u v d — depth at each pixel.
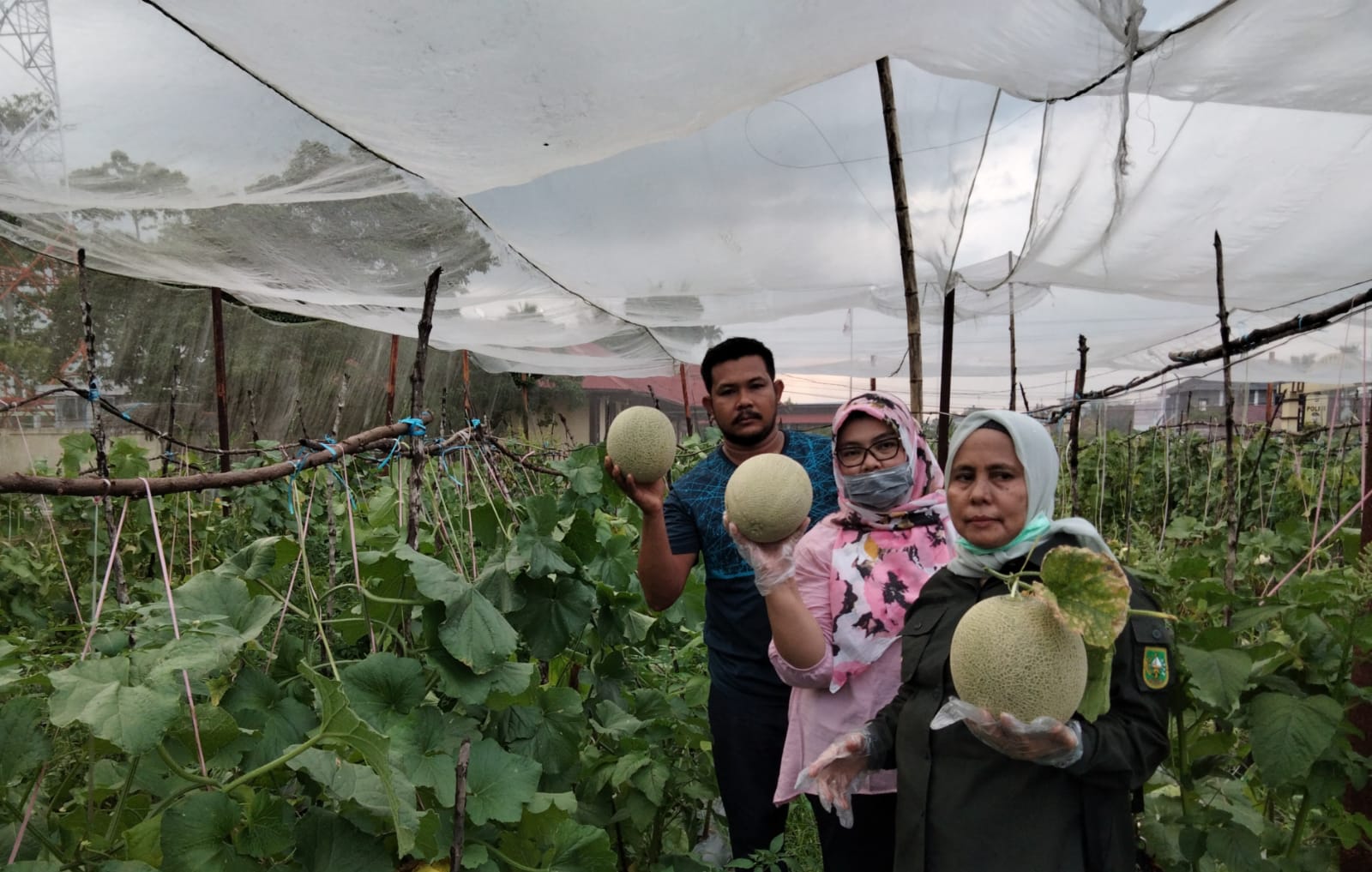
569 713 2.85
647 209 4.44
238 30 2.14
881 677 2.49
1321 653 2.49
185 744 1.89
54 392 2.72
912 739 1.98
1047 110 3.45
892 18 2.52
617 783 2.96
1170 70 2.99
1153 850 2.49
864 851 2.58
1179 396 16.28
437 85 2.45
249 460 6.26
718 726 3.08
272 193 3.58
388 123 2.73
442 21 2.10
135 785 1.85
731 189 4.27
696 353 10.44
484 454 3.58
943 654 1.98
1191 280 5.49
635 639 3.58
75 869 1.74
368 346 10.17
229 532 5.71
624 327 8.16
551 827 2.37
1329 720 2.21
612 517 4.82
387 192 3.71
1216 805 2.97
